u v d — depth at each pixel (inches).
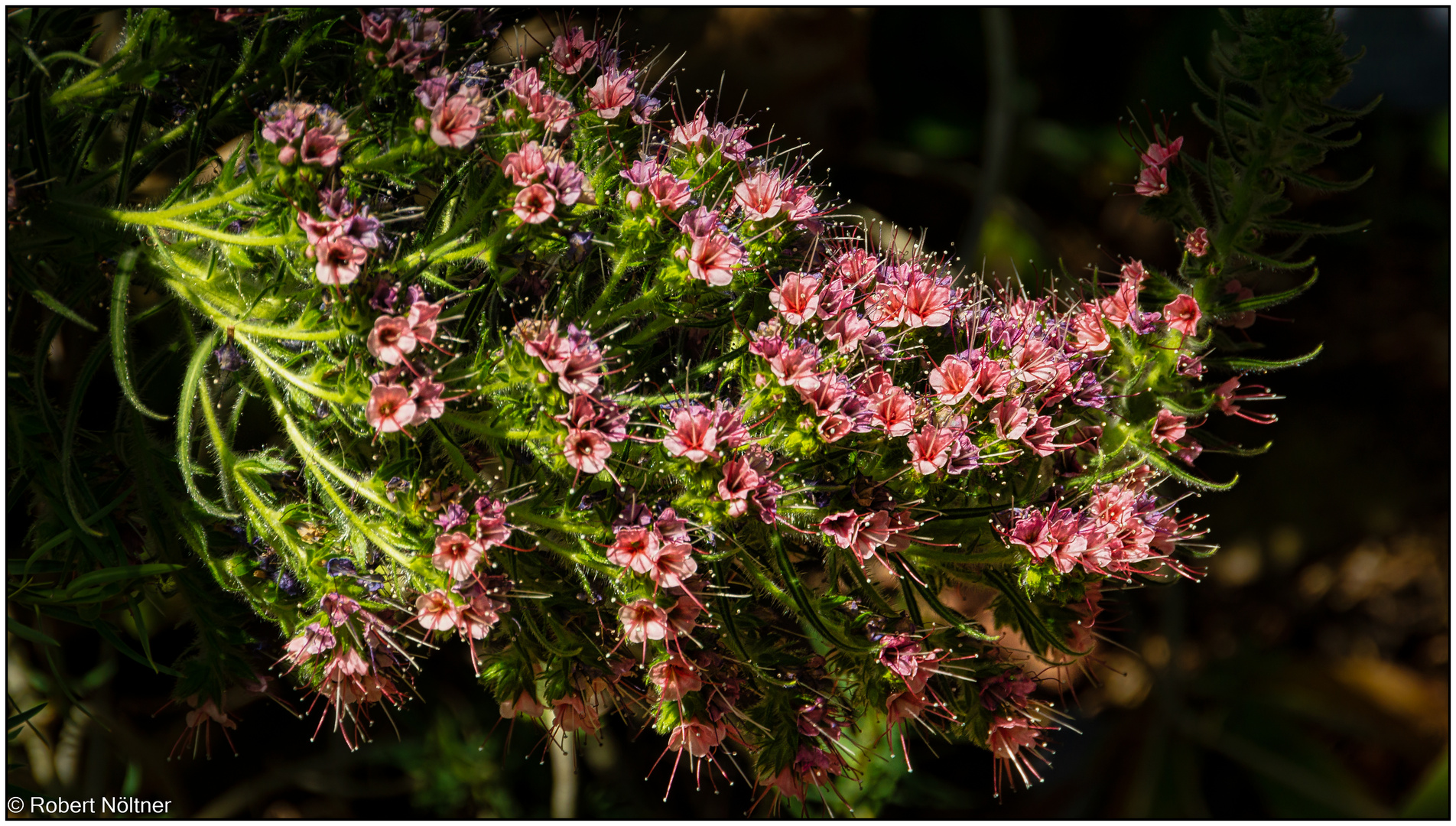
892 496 31.0
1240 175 33.2
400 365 30.0
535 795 50.3
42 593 31.9
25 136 31.0
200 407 33.1
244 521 31.9
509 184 30.6
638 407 30.8
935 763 56.1
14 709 35.2
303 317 30.3
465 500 30.7
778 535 30.8
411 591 31.8
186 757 48.0
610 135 32.1
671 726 31.2
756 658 31.3
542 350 30.0
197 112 31.7
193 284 31.1
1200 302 33.4
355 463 31.3
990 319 32.5
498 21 32.6
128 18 31.5
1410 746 59.8
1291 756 58.2
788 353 30.6
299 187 30.1
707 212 31.1
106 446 32.1
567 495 30.5
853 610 31.3
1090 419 33.0
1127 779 58.0
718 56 52.5
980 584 31.9
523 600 31.0
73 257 31.4
